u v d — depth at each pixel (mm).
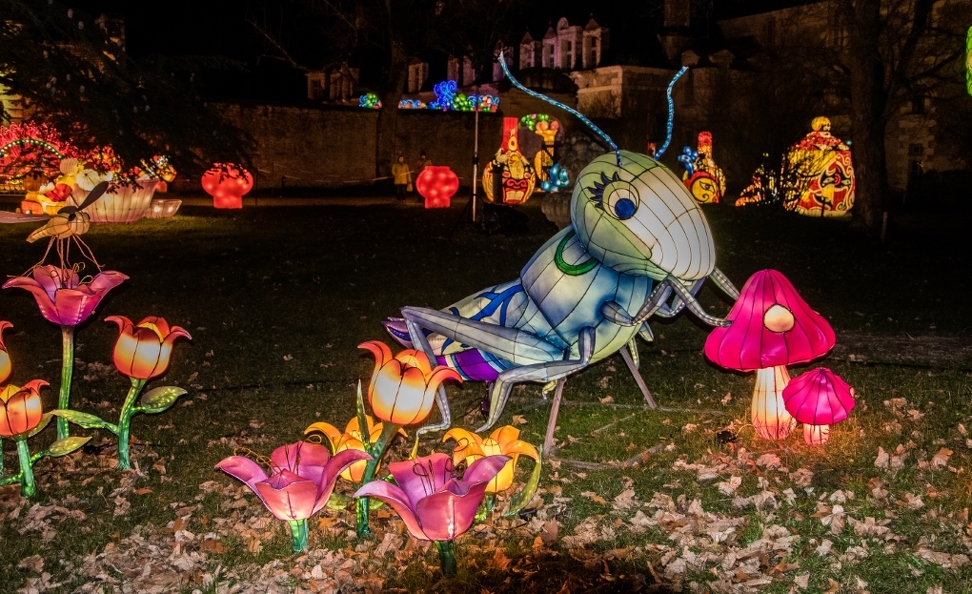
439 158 37969
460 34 37781
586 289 5504
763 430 6113
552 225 21344
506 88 36531
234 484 5684
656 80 36750
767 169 25031
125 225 20359
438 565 4586
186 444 6414
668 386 7754
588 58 38781
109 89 10023
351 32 36500
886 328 10234
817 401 5660
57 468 5938
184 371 8461
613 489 5461
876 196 19828
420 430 5395
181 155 11312
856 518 4906
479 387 7887
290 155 35062
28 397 5227
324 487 4145
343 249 16797
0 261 14742
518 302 5793
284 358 8945
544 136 33156
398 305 11578
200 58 11195
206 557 4723
